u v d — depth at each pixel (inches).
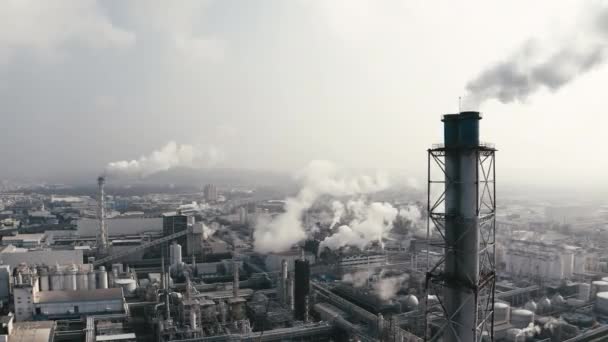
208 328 6318.9
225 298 7470.5
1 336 5285.4
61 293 6958.7
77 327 6328.7
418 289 7731.3
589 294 7760.8
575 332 6240.2
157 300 7160.4
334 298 7529.5
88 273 7800.2
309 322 6550.2
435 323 5629.9
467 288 2324.1
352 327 6023.6
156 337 6279.5
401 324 6038.4
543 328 6250.0
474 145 2321.6
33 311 6560.0
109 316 6545.3
